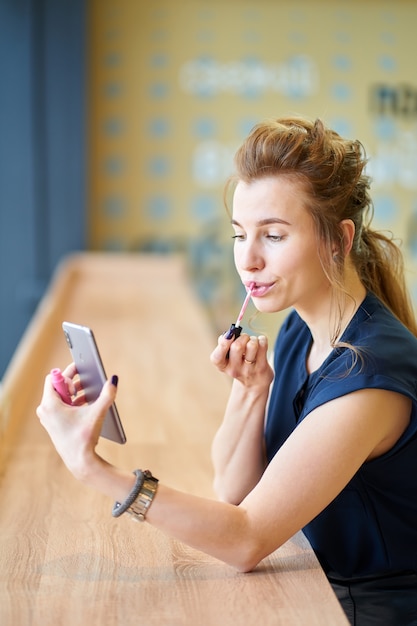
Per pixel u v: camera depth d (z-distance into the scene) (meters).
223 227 6.15
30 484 1.87
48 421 1.34
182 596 1.35
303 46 6.01
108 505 1.74
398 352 1.41
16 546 1.54
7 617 1.27
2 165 5.70
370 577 1.57
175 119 6.02
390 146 6.12
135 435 2.29
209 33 5.95
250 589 1.37
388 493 1.52
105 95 5.93
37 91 5.64
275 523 1.35
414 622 1.45
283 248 1.39
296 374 1.63
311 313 1.54
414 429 1.41
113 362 3.21
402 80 6.07
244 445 1.69
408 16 6.02
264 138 1.39
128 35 5.89
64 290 4.60
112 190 6.04
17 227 5.77
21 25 5.57
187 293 4.84
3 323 5.86
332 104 6.07
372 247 1.64
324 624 1.26
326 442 1.34
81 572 1.43
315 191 1.37
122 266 5.33
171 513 1.32
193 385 2.86
